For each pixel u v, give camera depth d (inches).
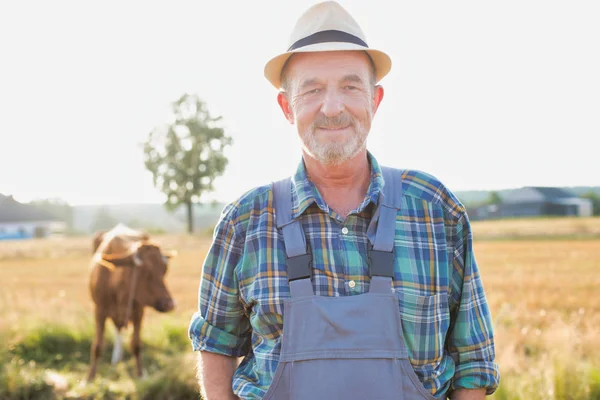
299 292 69.6
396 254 71.4
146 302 272.5
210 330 78.1
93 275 278.2
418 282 70.8
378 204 73.0
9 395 221.6
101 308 273.0
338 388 65.8
